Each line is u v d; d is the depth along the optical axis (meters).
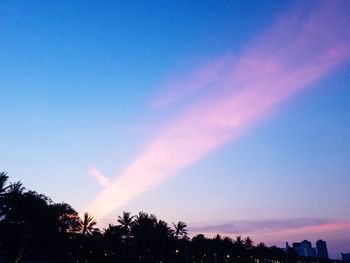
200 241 159.38
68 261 88.12
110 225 112.12
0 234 69.12
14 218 68.81
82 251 94.00
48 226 74.81
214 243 169.62
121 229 111.75
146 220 116.81
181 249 137.75
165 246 121.25
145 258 116.38
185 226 138.25
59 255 85.12
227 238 185.38
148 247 115.62
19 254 69.81
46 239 77.06
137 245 112.56
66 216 83.81
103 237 103.25
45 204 74.69
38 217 71.12
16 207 67.50
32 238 74.69
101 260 101.62
